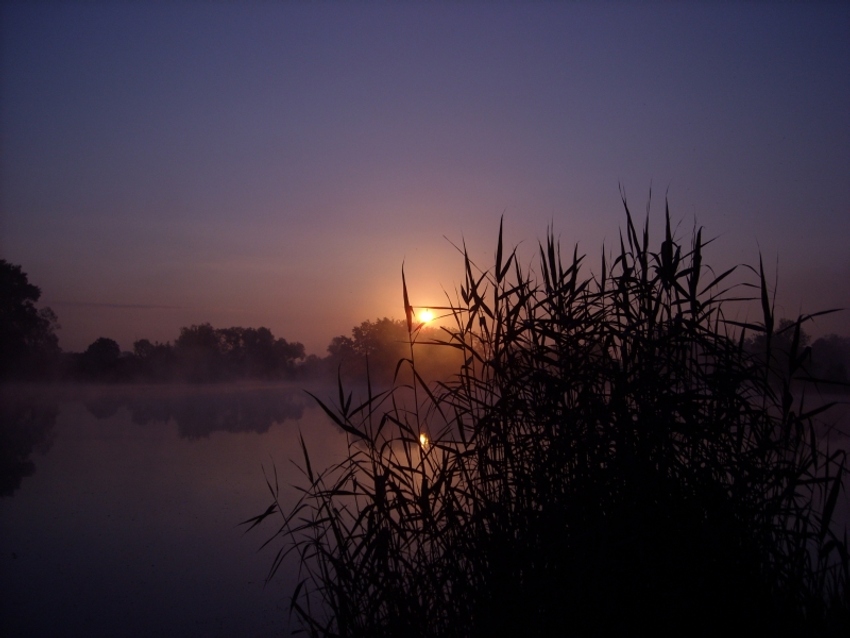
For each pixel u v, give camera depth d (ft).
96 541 15.23
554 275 9.73
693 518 7.72
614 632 7.43
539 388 9.11
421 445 9.29
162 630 10.25
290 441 32.40
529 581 7.81
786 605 7.47
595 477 8.05
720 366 8.50
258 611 11.04
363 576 8.90
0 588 12.22
